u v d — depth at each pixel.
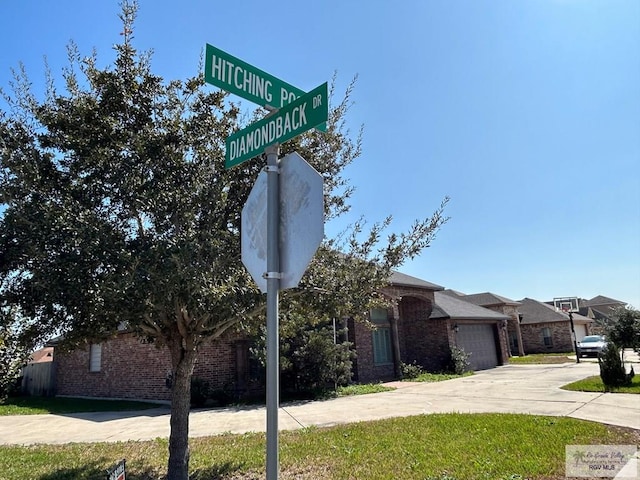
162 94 4.53
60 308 3.90
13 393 18.97
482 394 13.48
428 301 22.38
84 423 11.54
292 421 10.19
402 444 7.13
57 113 4.18
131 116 4.36
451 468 5.74
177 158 4.25
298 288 4.89
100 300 3.62
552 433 7.39
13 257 3.62
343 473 5.74
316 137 5.08
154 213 4.19
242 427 9.77
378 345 19.70
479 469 5.63
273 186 2.50
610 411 9.45
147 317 4.56
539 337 37.00
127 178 4.06
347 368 15.21
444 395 13.76
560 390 13.20
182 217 4.14
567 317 35.94
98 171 4.17
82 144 4.04
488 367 24.41
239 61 2.77
